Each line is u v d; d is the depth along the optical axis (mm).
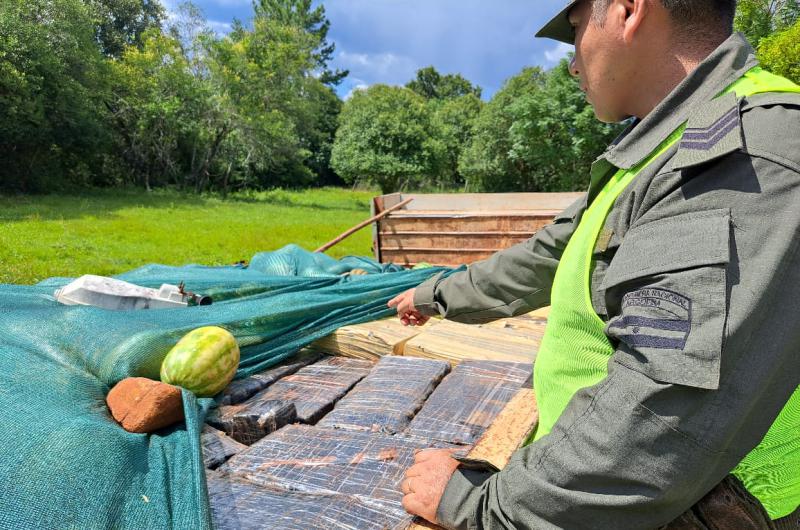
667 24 1436
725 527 1349
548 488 1335
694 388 1141
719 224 1158
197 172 38656
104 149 32812
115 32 41281
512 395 2881
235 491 2113
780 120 1193
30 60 25750
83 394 2633
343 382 3299
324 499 2033
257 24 41094
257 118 36750
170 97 34562
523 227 7902
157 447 2260
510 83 34344
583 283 1514
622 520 1278
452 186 51062
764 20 19547
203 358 2945
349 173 41344
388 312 4414
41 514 1745
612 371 1295
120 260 12492
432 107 60219
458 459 1700
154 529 1782
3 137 26031
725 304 1119
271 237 17688
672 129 1364
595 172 1596
